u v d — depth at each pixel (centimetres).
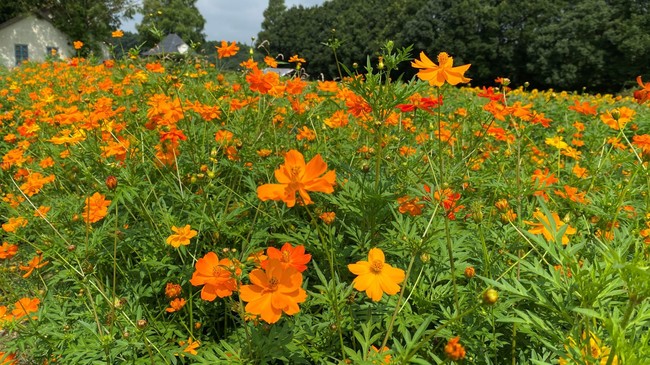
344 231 266
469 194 297
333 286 174
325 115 458
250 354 183
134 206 304
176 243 222
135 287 250
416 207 232
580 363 138
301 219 304
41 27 3191
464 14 4125
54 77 821
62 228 312
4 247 276
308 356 208
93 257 278
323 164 149
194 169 327
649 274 114
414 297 214
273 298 146
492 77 4234
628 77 3444
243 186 357
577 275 141
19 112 616
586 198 270
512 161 377
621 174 333
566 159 457
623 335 125
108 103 383
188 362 235
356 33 5238
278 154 356
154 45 448
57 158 401
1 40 3064
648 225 235
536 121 338
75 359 202
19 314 229
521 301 200
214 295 166
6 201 350
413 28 4453
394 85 231
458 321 189
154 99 324
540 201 161
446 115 461
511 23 4028
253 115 386
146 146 328
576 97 1046
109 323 222
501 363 199
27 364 266
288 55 6219
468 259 238
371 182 268
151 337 218
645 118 654
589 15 3481
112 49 571
